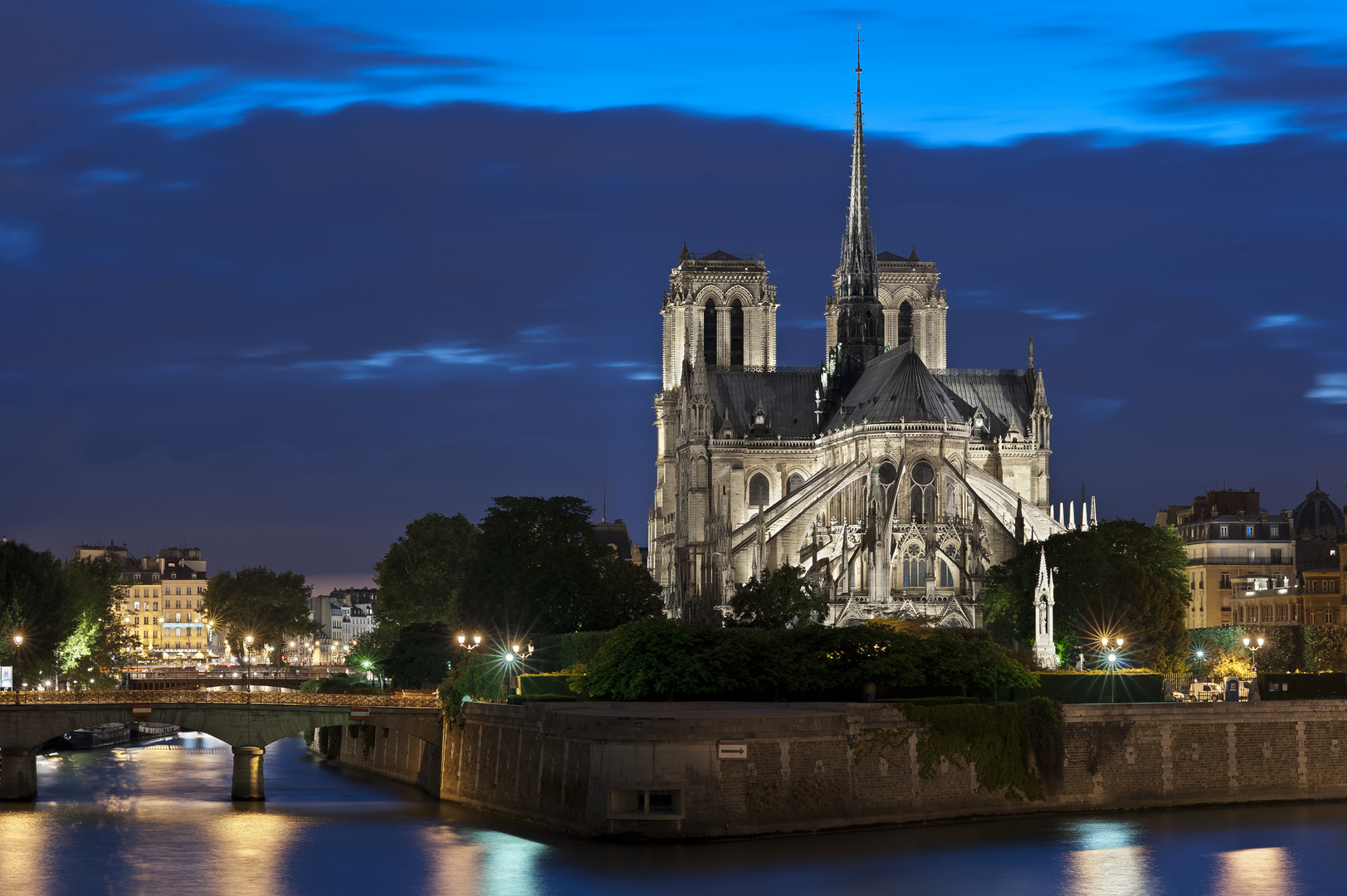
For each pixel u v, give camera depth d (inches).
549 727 5182.1
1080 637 7386.8
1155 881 4485.7
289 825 5511.8
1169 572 7839.6
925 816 5187.0
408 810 5885.8
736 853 4672.7
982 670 5689.0
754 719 4889.3
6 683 7352.4
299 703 6348.4
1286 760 5757.9
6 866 4800.7
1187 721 5649.6
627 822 4793.3
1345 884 4483.3
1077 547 7721.5
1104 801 5511.8
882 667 5629.9
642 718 4805.6
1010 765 5378.9
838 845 4810.5
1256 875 4566.9
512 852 4832.7
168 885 4534.9
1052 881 4466.0
